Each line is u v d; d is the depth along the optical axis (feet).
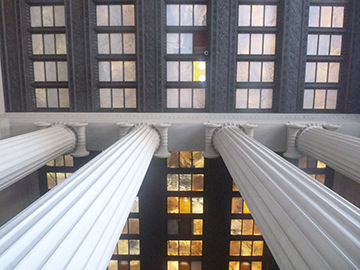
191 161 23.79
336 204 5.99
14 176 12.48
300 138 18.75
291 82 22.11
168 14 21.95
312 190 6.82
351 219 5.28
